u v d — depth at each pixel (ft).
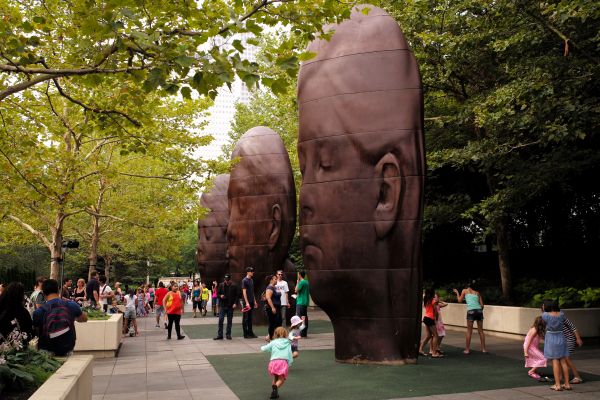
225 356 41.11
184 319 82.64
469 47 49.98
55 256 58.03
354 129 35.99
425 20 51.75
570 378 30.32
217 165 56.54
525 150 55.47
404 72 35.88
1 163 34.12
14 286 24.34
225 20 22.18
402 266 34.94
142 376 33.30
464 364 35.19
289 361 26.40
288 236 64.08
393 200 34.99
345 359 35.91
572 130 38.96
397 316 34.91
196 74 20.17
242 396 27.02
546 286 57.31
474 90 57.98
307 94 38.22
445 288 69.15
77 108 49.96
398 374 31.60
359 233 35.45
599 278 58.39
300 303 53.01
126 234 105.40
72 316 25.36
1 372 16.70
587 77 38.65
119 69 22.24
